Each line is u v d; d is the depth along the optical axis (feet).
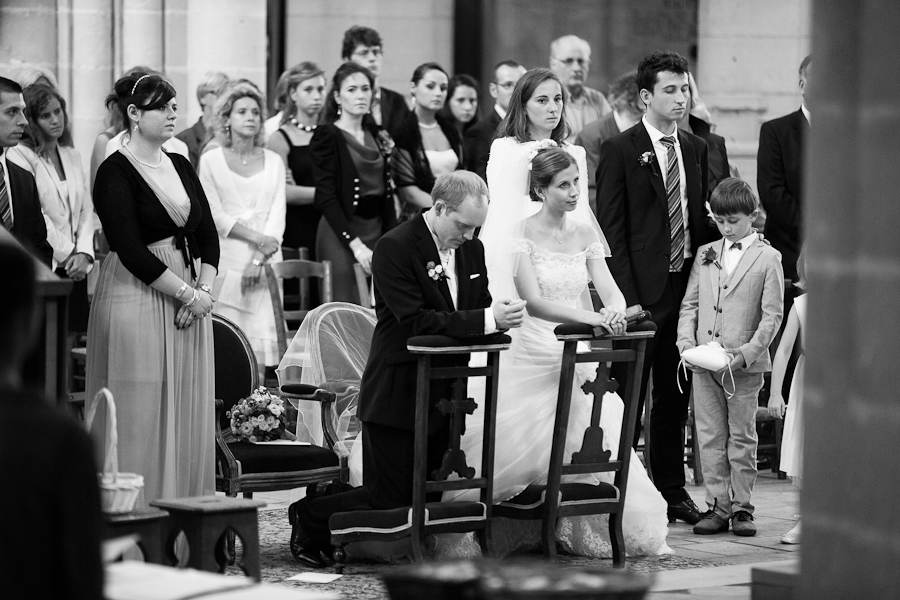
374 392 63.46
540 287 69.87
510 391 68.85
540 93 74.33
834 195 33.35
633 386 66.39
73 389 101.09
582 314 67.46
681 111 79.15
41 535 28.60
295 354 78.84
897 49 31.91
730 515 76.18
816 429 34.22
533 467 68.39
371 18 133.90
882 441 32.78
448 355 63.36
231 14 112.57
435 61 136.77
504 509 65.62
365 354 79.36
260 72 114.42
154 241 66.69
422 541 65.21
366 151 100.22
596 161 102.94
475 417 67.87
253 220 96.84
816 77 33.60
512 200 70.64
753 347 74.64
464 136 110.01
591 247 72.23
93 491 29.30
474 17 136.67
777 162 92.84
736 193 76.48
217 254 70.03
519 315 61.67
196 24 112.57
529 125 74.95
